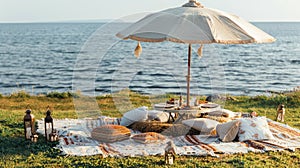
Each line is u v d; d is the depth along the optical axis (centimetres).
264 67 4044
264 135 687
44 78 3450
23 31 14362
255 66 4122
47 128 683
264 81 3094
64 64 4453
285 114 964
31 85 3084
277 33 12656
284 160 586
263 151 627
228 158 594
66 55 5406
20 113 940
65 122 819
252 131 689
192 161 579
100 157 596
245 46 7000
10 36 10625
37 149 632
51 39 8956
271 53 5684
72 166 557
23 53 5784
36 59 4988
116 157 598
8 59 5034
